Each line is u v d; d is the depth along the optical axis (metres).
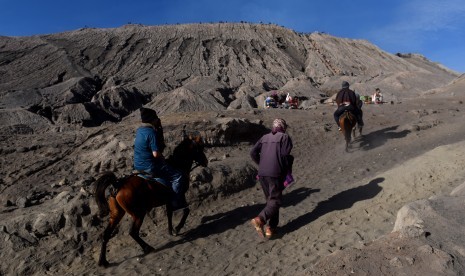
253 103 53.91
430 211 5.21
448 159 8.62
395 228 5.57
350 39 137.50
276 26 135.38
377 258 4.46
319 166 12.57
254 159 7.28
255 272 6.02
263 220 6.77
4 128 17.77
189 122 14.72
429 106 23.52
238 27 130.88
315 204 8.60
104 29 124.75
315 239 6.75
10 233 8.02
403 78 63.88
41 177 11.44
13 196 10.31
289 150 6.95
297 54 121.69
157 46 113.38
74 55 102.56
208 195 9.68
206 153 13.23
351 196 8.38
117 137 13.50
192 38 119.62
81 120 51.97
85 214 8.32
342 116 13.77
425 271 4.09
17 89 79.69
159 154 7.12
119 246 7.84
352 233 6.50
